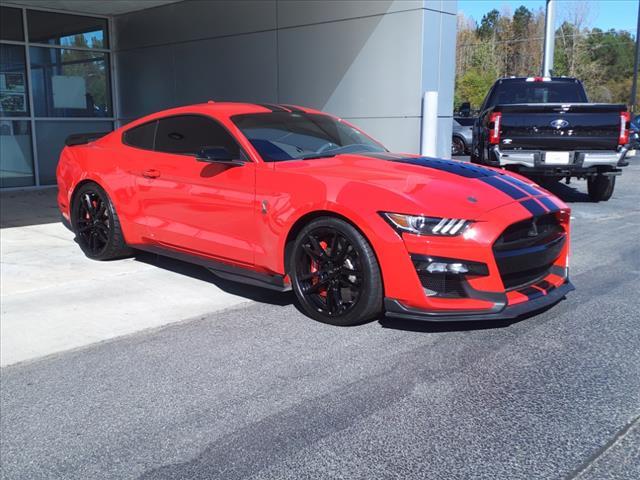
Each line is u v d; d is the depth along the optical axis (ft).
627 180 43.27
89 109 39.32
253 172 14.71
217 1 33.86
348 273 13.14
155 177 17.10
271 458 8.55
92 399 10.50
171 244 17.04
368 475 8.11
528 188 14.08
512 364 11.48
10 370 11.73
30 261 19.76
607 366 11.36
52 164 37.68
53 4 35.27
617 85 215.10
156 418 9.79
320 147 16.29
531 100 34.91
